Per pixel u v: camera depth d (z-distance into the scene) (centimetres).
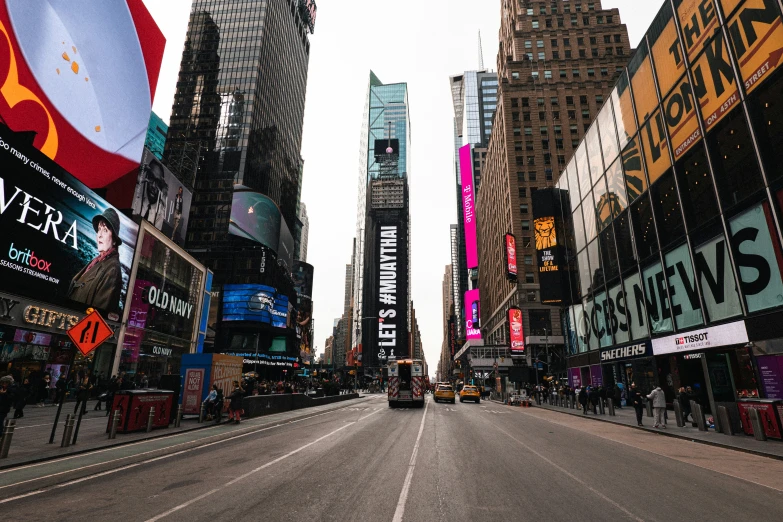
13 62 2512
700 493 695
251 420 1889
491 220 9481
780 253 1655
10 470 834
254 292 7950
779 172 1667
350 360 15775
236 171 9431
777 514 586
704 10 2086
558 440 1330
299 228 15012
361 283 19250
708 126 2066
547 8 8150
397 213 18175
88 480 762
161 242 3666
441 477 784
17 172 2122
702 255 2105
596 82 7538
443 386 3838
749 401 1401
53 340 2398
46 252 2327
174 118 9962
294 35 13525
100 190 3372
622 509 598
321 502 621
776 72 1681
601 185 3272
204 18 10838
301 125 14138
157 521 541
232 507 596
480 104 18638
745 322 1811
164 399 1507
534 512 579
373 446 1158
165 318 3753
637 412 1781
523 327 6444
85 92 3173
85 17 3181
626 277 2886
